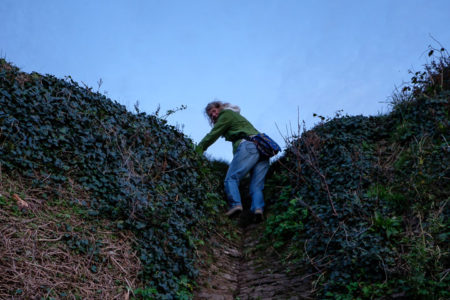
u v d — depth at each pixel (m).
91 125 4.79
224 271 4.40
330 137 6.44
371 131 6.59
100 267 3.33
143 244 3.78
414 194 4.20
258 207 5.11
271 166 7.12
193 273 3.83
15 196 3.49
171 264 3.70
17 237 3.11
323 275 3.67
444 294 2.86
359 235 3.77
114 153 4.64
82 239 3.44
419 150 4.87
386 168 5.06
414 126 5.90
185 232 4.27
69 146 4.36
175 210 4.61
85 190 4.10
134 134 5.22
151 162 5.11
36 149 4.05
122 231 3.83
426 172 4.48
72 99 5.05
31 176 3.84
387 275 3.30
